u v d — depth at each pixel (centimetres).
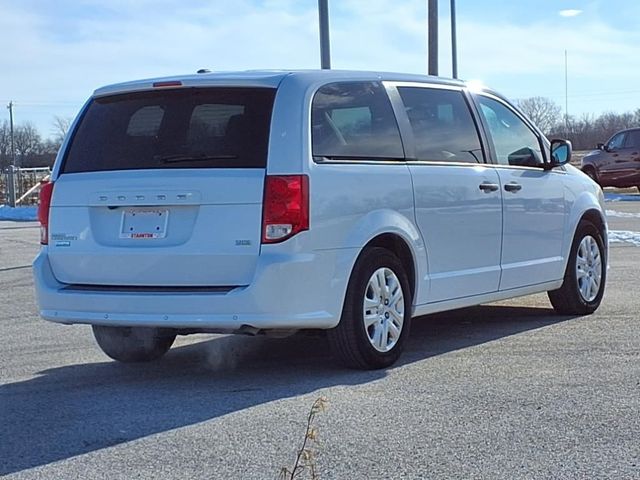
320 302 606
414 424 517
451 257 716
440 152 719
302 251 593
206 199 598
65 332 852
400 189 666
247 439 499
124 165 633
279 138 601
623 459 456
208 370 679
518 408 544
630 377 612
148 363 712
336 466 452
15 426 538
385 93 687
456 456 463
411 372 641
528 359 674
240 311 585
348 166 632
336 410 548
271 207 589
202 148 613
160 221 612
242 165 600
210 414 550
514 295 788
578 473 438
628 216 2167
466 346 729
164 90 638
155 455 479
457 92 757
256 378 643
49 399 600
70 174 653
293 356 720
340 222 617
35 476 453
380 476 438
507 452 468
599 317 849
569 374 624
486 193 747
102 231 633
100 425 536
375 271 645
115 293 616
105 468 461
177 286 606
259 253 588
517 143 812
